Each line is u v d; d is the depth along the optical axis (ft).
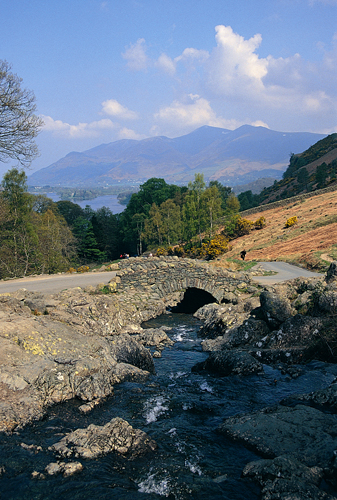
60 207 383.45
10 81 74.13
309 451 25.38
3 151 77.51
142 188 322.55
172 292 91.91
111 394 38.58
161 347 59.93
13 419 31.22
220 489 23.56
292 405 34.01
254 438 28.09
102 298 69.15
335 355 45.03
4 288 83.46
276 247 164.14
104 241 251.80
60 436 30.04
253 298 74.28
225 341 57.26
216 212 225.56
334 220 174.50
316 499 20.44
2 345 38.32
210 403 37.04
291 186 441.27
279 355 47.88
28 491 23.48
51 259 165.27
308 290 65.26
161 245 249.96
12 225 150.20
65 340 43.27
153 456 27.63
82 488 23.86
